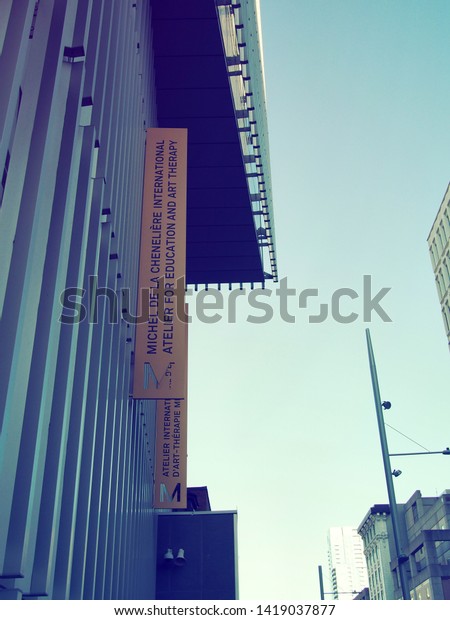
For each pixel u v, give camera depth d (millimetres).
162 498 26109
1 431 6945
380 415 22172
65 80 10789
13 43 8258
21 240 8055
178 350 18047
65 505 9891
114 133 15633
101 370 13695
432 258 89312
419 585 71062
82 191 11422
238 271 47281
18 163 8656
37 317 8844
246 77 33844
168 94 31344
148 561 25391
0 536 7207
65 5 10555
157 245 19484
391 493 20766
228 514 33156
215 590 31375
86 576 11531
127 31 19375
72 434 10531
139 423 21219
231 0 29891
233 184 37594
